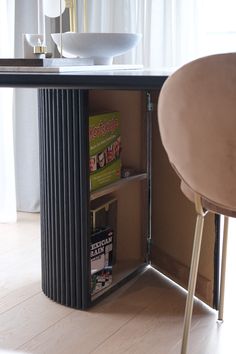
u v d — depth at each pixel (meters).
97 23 3.07
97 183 2.11
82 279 2.01
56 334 1.85
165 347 1.77
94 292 2.09
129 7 3.00
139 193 2.39
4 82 1.23
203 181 1.25
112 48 1.89
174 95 1.18
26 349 1.76
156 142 2.31
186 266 2.20
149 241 2.42
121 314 2.00
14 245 2.75
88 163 1.95
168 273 2.32
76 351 1.74
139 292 2.20
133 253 2.45
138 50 2.98
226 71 1.09
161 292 2.20
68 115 1.93
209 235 2.02
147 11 2.93
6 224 3.11
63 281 2.05
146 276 2.36
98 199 2.30
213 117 1.15
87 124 1.92
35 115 3.23
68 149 1.96
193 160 1.23
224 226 1.91
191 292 1.43
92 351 1.74
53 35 1.91
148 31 2.93
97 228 2.18
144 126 2.32
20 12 3.16
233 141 1.15
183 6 2.88
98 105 2.22
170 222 2.28
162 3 2.91
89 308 2.04
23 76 1.22
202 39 2.89
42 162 2.09
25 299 2.12
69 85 1.21
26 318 1.97
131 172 2.33
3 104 3.11
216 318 1.98
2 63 1.50
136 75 1.22
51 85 1.22
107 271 2.16
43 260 2.16
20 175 3.33
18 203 3.36
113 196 2.40
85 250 1.99
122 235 2.44
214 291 2.02
